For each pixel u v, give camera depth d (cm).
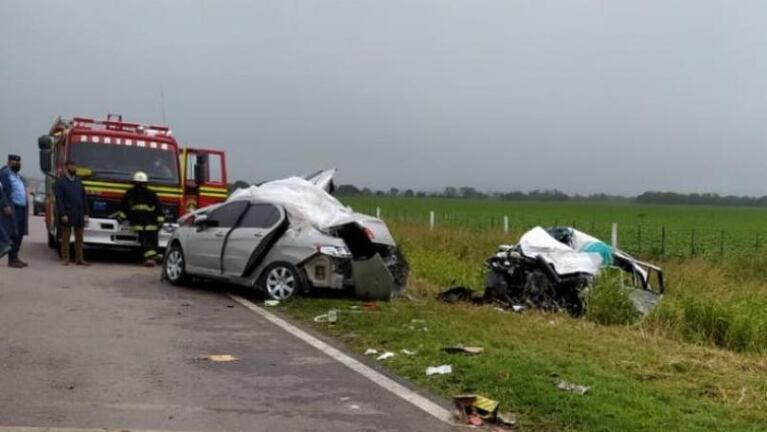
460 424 593
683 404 660
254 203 1256
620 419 596
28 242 2158
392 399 657
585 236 1360
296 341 892
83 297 1161
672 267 1730
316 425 581
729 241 3159
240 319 1028
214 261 1268
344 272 1171
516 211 6950
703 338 1098
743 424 608
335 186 1471
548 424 594
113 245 1667
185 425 568
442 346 851
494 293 1270
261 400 643
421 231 2447
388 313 1070
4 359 747
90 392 645
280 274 1185
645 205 13025
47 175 1908
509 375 716
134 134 1750
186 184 1769
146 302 1144
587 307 1173
